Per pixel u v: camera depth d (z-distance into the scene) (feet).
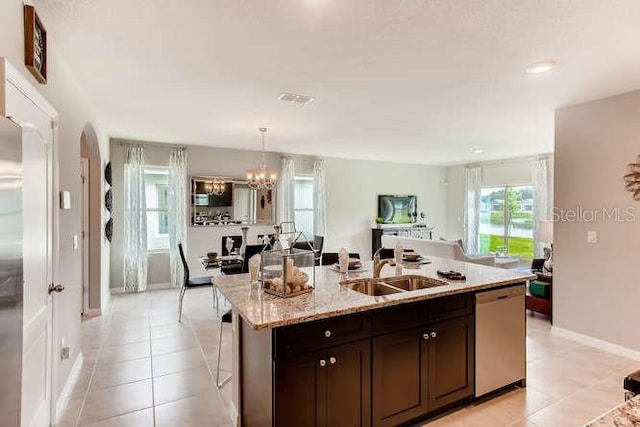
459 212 29.91
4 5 5.20
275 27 7.03
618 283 11.11
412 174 29.25
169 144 20.01
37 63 6.37
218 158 21.34
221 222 21.31
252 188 21.61
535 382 9.39
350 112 13.24
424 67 9.02
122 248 19.08
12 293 4.49
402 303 7.12
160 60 8.63
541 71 9.22
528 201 25.26
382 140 18.92
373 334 6.81
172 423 7.66
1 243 4.16
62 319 8.44
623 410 3.03
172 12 6.53
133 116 13.89
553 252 12.98
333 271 9.92
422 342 7.45
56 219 7.65
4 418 4.26
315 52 8.18
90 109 12.40
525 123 14.98
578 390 8.99
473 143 19.79
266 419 6.14
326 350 6.27
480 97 11.42
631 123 10.77
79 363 10.16
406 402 7.27
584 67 8.97
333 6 6.29
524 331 9.14
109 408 8.18
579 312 12.12
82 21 6.85
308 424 6.12
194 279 16.02
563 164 12.55
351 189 26.45
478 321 8.30
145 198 19.27
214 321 14.28
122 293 18.84
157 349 11.50
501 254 23.95
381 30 7.13
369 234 27.22
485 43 7.68
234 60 8.63
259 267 8.30
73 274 9.55
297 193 24.12
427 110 13.05
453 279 8.74
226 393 8.86
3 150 4.23
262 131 16.65
